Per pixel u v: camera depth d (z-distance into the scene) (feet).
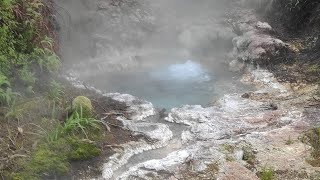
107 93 23.43
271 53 26.84
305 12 29.76
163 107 23.02
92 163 17.03
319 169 16.47
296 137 18.48
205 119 20.49
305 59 26.53
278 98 22.62
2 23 20.77
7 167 15.88
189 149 18.02
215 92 24.81
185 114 20.99
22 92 20.30
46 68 22.44
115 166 17.24
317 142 18.04
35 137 17.69
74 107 19.35
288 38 29.30
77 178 16.29
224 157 17.26
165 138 19.20
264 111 21.22
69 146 17.44
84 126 18.69
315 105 21.34
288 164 16.80
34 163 16.20
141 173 16.58
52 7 25.90
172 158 17.42
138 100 22.48
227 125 19.88
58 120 18.92
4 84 19.94
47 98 20.40
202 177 16.20
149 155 18.20
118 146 18.25
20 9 21.94
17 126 18.16
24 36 21.89
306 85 23.66
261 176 16.16
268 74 25.55
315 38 28.14
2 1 20.51
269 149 17.76
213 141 18.51
